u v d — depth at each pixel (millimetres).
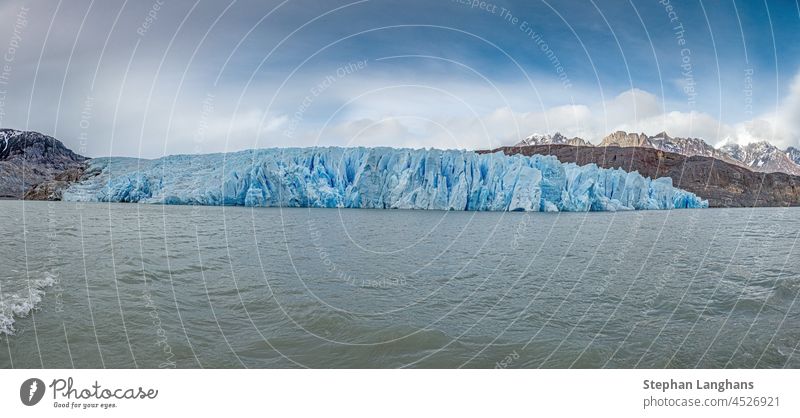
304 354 6312
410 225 29188
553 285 11062
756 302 9258
